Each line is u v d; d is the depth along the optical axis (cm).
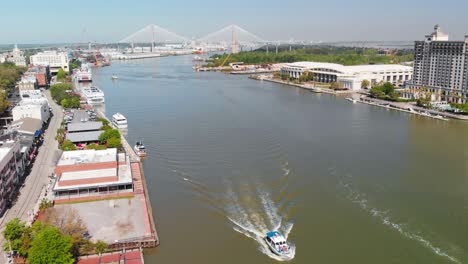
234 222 10888
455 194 12756
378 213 11469
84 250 9212
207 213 11369
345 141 18550
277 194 12619
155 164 15250
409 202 12188
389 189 13075
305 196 12488
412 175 14288
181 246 9775
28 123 19088
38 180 13762
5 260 8888
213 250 9619
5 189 11756
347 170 14700
